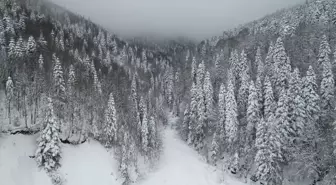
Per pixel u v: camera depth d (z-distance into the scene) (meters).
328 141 40.09
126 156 54.09
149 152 61.16
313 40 76.25
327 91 49.75
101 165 52.75
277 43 68.31
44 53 86.69
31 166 45.03
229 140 57.03
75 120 58.94
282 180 46.50
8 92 52.91
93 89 71.62
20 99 57.91
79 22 191.00
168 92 101.06
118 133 60.38
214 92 77.44
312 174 43.31
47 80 68.06
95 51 133.75
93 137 59.81
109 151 57.44
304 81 51.28
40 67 71.25
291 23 102.44
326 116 47.22
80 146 55.28
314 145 44.19
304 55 72.00
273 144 44.66
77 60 96.44
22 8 132.88
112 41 176.38
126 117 68.19
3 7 115.69
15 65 65.38
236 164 53.72
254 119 54.88
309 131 44.78
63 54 96.06
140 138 64.06
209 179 53.81
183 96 93.75
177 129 80.62
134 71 128.75
